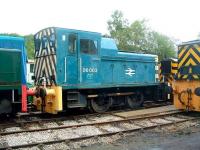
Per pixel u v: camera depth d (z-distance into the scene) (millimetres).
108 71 13047
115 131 9062
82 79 11883
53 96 11164
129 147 7594
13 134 8727
